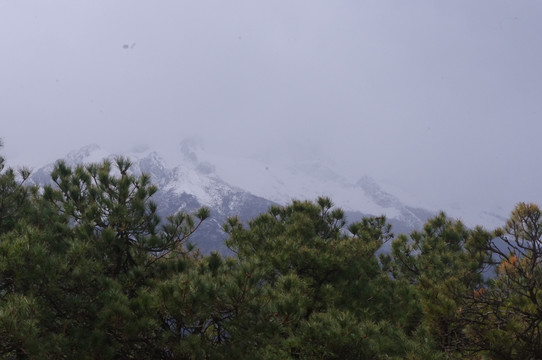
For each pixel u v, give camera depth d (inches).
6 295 501.0
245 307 499.8
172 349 531.5
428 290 482.6
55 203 706.8
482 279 668.7
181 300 483.5
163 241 682.2
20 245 482.6
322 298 670.5
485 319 439.5
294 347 494.6
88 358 495.2
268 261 698.2
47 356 454.3
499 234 511.8
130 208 669.9
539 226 480.7
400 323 593.0
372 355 464.1
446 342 449.7
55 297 526.6
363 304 692.1
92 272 558.9
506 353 411.2
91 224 655.8
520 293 452.1
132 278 634.8
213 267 613.9
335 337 459.2
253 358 510.3
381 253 900.6
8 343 431.2
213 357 515.8
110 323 502.0
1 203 681.0
